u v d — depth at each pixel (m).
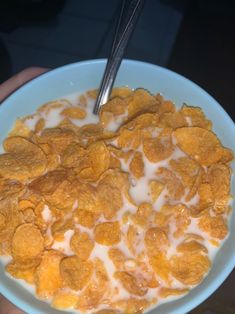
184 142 0.23
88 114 0.25
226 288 0.30
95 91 0.26
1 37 0.48
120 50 0.24
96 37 0.47
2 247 0.21
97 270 0.21
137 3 0.22
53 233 0.21
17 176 0.22
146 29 0.46
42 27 0.48
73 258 0.20
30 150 0.23
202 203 0.22
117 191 0.22
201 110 0.24
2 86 0.30
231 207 0.22
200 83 0.39
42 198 0.22
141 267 0.21
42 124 0.25
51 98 0.26
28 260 0.21
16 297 0.20
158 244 0.21
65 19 0.49
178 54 0.41
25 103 0.25
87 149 0.23
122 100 0.25
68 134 0.23
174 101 0.25
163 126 0.23
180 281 0.20
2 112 0.24
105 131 0.24
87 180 0.22
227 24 0.43
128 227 0.21
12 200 0.22
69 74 0.25
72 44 0.47
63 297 0.20
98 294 0.20
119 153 0.23
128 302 0.20
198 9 0.45
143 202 0.22
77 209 0.21
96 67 0.25
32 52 0.47
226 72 0.39
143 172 0.23
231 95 0.37
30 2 0.49
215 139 0.23
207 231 0.22
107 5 0.50
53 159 0.23
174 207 0.22
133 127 0.23
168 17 0.47
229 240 0.21
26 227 0.21
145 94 0.25
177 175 0.22
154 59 0.45
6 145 0.23
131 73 0.25
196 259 0.21
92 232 0.21
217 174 0.22
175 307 0.20
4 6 0.49
